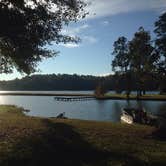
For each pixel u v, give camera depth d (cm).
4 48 1947
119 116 5469
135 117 3338
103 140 1447
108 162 1165
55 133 1555
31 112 6312
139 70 8881
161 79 5897
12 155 1217
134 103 8594
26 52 1912
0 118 2105
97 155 1245
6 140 1420
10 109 4134
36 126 1733
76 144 1371
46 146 1338
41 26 1856
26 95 14550
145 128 1772
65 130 1627
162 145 1412
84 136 1511
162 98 9962
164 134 1565
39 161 1182
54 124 1811
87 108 7325
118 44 10138
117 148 1328
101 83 12050
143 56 8369
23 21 1769
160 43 5297
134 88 10169
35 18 1833
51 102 9725
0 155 1218
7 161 1166
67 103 9231
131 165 1145
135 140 1480
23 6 1827
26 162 1170
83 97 11512
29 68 2155
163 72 5806
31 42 1839
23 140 1419
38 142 1393
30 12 1816
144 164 1152
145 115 3294
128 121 3631
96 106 7856
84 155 1248
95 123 1934
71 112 6384
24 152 1253
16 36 1788
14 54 1967
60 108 7381
